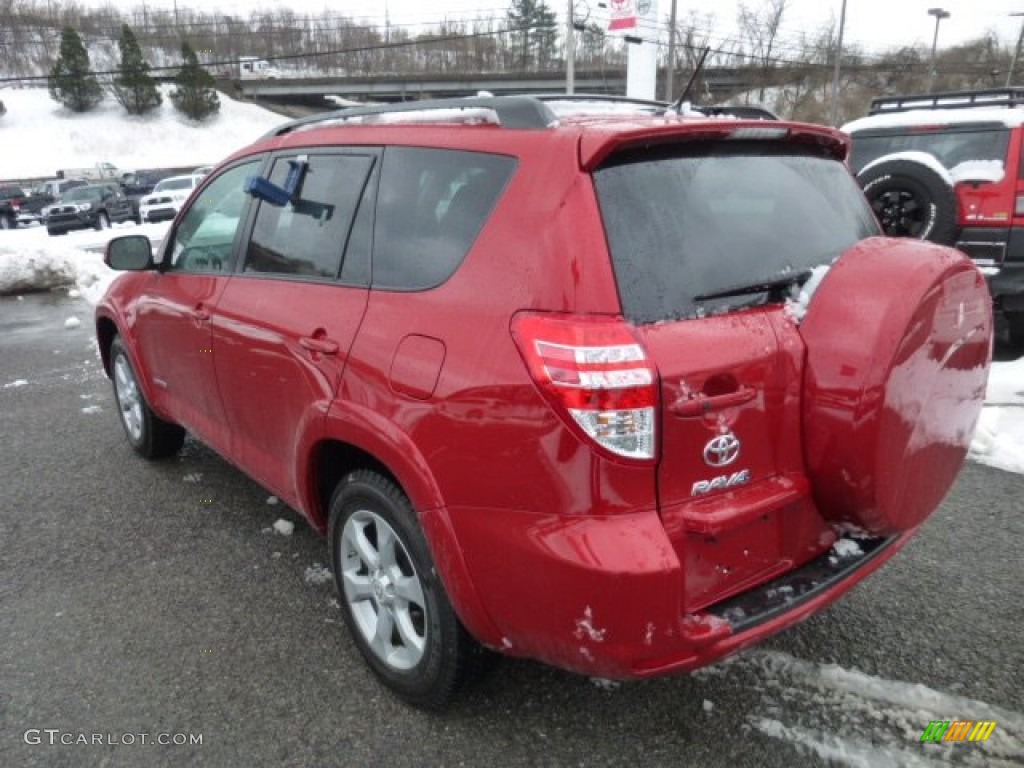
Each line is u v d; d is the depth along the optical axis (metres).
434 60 74.75
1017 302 6.88
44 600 3.44
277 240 3.28
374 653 2.81
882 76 59.78
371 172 2.85
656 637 2.05
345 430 2.64
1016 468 4.67
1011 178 6.66
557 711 2.72
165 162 70.56
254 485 4.60
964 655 3.01
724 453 2.15
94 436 5.50
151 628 3.23
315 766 2.51
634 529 2.04
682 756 2.53
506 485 2.15
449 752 2.55
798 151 2.76
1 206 33.00
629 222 2.16
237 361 3.36
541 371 2.06
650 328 2.07
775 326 2.27
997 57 60.25
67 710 2.77
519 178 2.29
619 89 56.69
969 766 2.48
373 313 2.62
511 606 2.21
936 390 2.40
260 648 3.09
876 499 2.29
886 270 2.29
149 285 4.31
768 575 2.37
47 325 9.79
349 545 2.86
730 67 54.22
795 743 2.58
